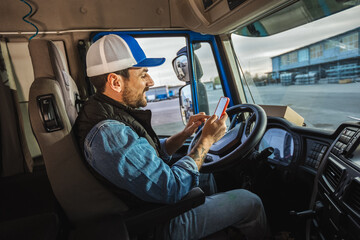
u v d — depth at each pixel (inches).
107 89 38.3
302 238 54.0
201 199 37.6
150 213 34.7
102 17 79.0
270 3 56.9
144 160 33.3
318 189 43.8
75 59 79.1
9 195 80.4
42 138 32.9
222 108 44.9
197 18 74.1
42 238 28.1
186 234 39.6
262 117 50.6
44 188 84.7
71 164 34.1
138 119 40.9
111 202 35.6
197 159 39.4
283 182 59.4
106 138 32.4
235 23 71.0
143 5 81.2
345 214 34.8
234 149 53.7
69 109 38.4
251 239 45.3
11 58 78.1
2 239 28.5
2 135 90.6
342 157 39.4
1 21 73.1
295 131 56.4
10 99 85.0
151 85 42.8
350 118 46.6
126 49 38.1
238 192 46.3
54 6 75.6
